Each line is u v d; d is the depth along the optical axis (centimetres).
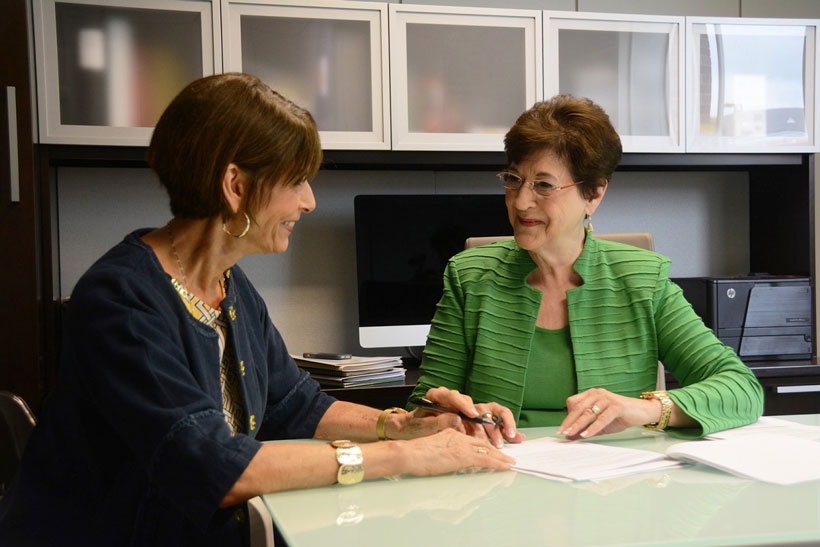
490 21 278
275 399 140
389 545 79
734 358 154
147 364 101
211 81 111
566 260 162
